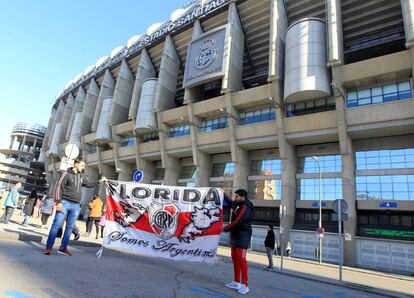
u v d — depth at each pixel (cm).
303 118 2906
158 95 4081
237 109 3450
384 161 2702
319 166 2839
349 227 2572
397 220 2556
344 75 2712
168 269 664
